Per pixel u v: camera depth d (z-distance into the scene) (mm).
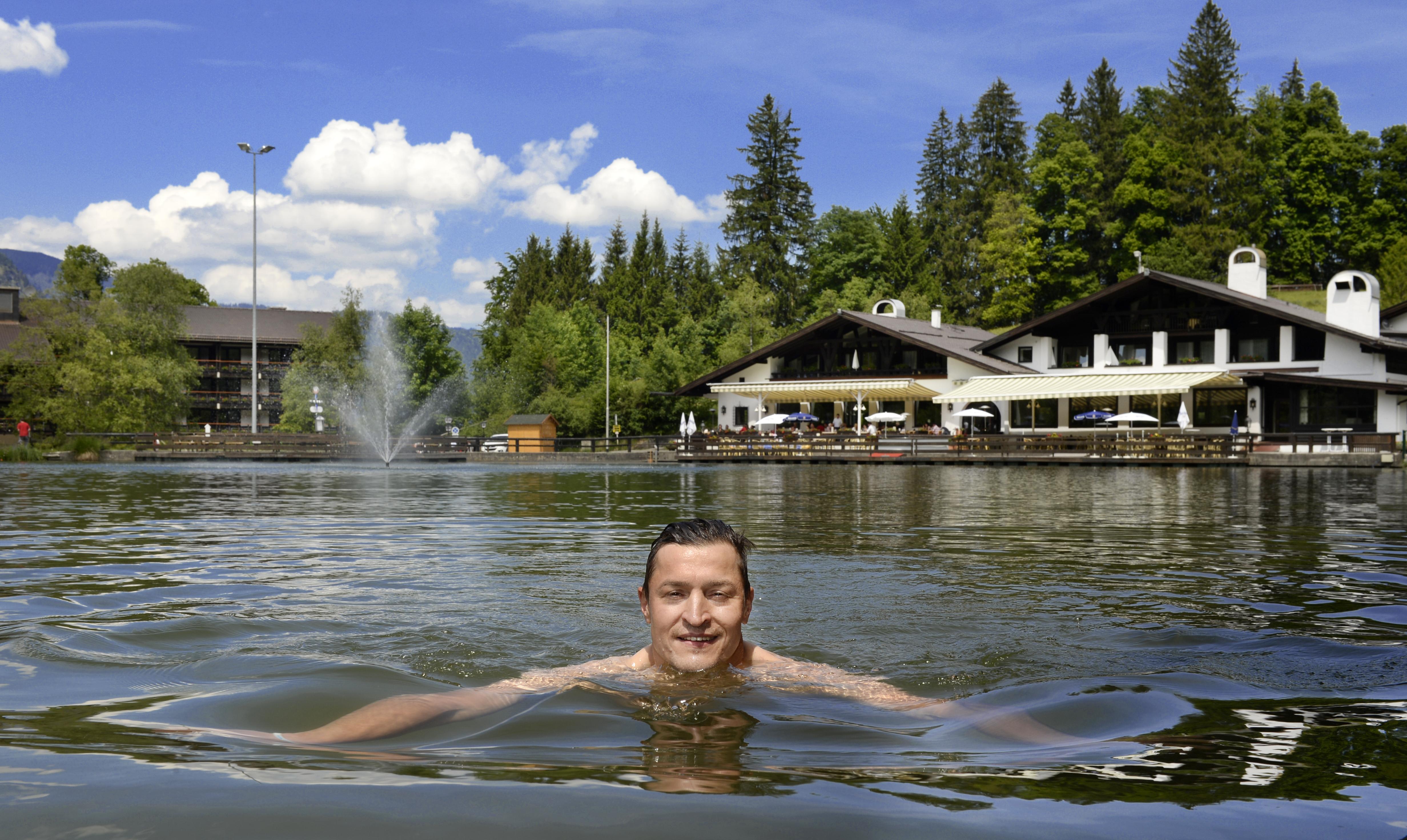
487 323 71500
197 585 5828
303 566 6836
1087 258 66875
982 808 1874
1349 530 9797
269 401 66750
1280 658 3689
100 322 48094
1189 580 6117
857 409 44844
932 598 5324
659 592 3109
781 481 23297
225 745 2311
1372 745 2400
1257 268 43375
